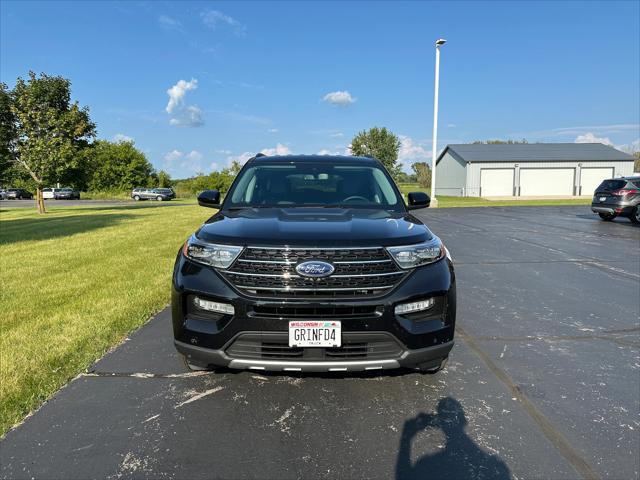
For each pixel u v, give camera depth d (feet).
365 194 12.01
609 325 13.61
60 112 67.72
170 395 9.08
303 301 7.79
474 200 108.17
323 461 6.96
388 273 8.04
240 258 8.09
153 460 6.97
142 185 206.80
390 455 7.13
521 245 30.50
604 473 6.67
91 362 10.64
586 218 53.11
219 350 8.14
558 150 138.00
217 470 6.73
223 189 194.90
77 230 38.63
